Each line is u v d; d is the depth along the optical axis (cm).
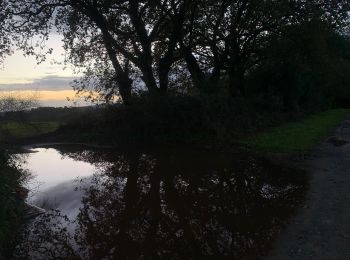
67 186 1409
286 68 2969
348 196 1041
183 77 2788
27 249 859
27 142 2634
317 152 1656
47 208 1143
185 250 825
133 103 2367
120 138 2388
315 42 2688
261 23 2741
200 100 2228
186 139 2208
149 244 870
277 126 2528
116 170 1656
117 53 2531
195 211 1070
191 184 1355
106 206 1155
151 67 2534
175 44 2572
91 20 2491
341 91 4519
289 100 3158
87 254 830
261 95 2889
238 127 2278
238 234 881
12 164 1365
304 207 998
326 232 827
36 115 3403
